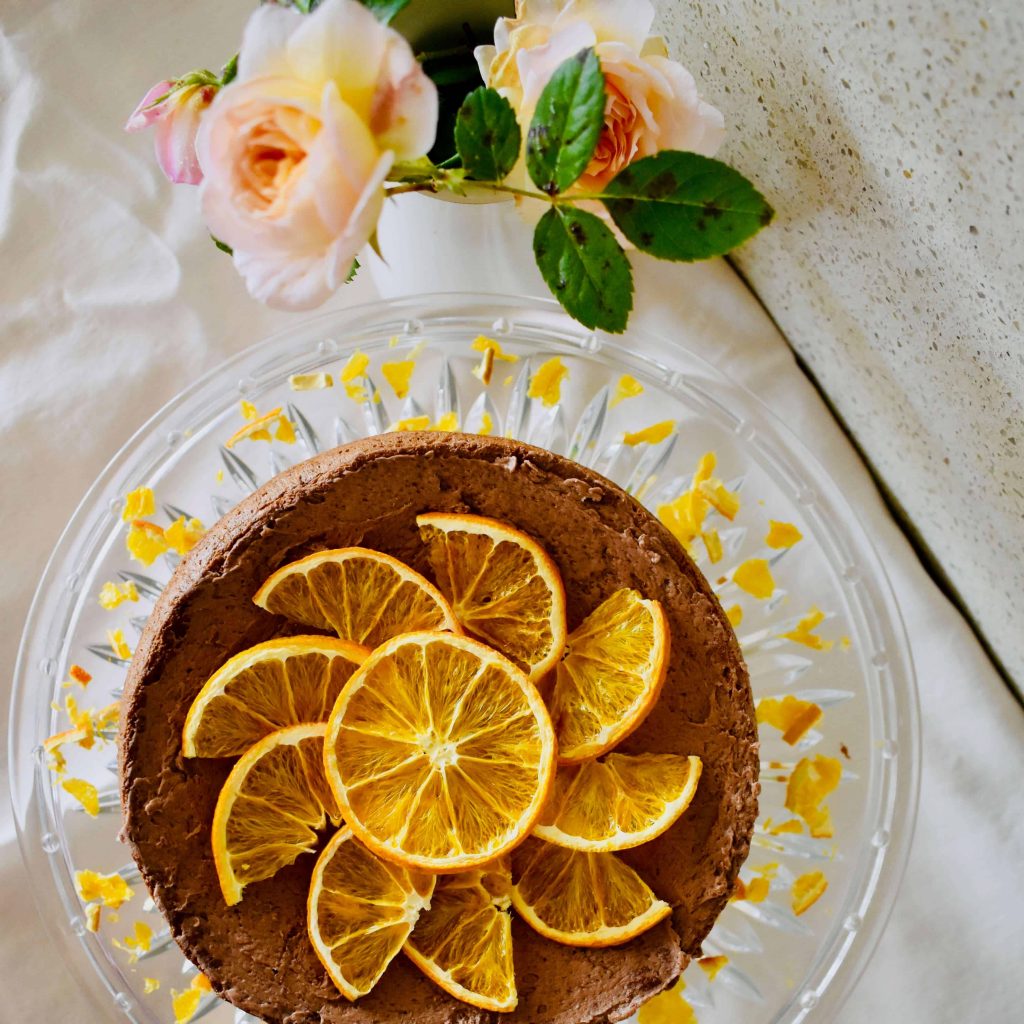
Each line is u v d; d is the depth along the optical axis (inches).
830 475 22.4
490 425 21.6
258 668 17.9
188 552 20.0
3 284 22.8
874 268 19.0
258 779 18.0
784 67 18.1
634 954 18.6
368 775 17.7
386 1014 18.3
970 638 22.0
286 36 14.8
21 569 22.1
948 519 21.5
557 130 15.8
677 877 18.7
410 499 18.5
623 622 18.4
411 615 18.2
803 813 20.6
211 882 18.5
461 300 21.3
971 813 21.6
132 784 18.4
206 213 15.1
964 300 17.3
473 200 19.1
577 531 18.6
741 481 21.7
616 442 21.7
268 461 21.6
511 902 18.5
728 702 18.8
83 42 23.0
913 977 21.3
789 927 20.3
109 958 20.0
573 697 18.3
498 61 17.2
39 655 20.8
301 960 18.5
